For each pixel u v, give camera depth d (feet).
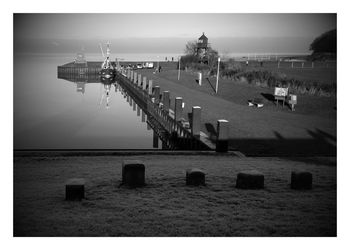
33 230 30.14
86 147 100.48
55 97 210.38
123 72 276.21
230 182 41.78
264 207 34.71
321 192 38.86
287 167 51.01
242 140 73.87
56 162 54.90
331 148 68.39
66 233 29.66
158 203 35.19
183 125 86.74
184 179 42.68
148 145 104.58
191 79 183.42
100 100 201.57
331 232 30.83
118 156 61.05
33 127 128.36
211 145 69.92
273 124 87.10
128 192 38.17
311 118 93.71
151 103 131.34
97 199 36.24
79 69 357.61
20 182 43.11
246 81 159.84
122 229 30.25
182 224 31.12
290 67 213.46
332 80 146.92
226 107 110.32
